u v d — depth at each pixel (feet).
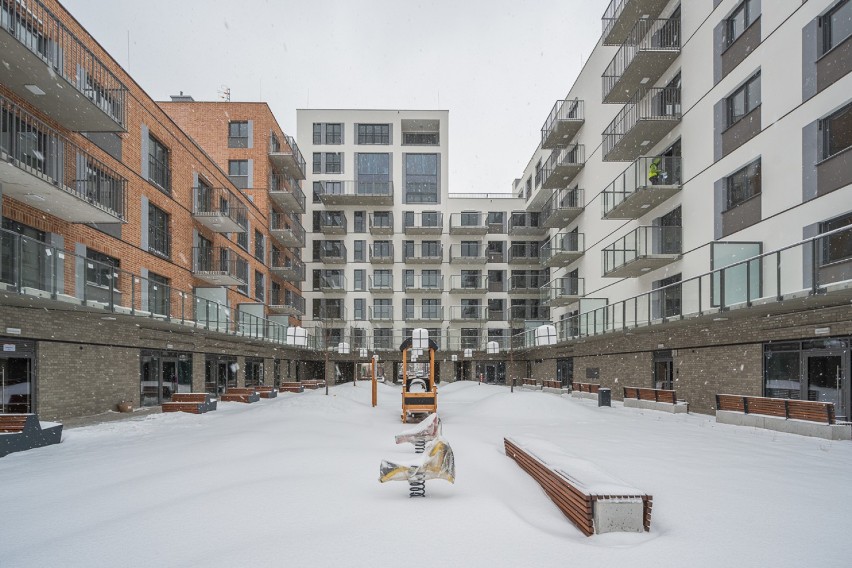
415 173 158.30
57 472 23.59
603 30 90.38
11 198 43.01
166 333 65.36
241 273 98.63
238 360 92.94
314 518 15.51
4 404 40.22
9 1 40.78
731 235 57.26
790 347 44.45
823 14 44.57
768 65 51.29
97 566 12.34
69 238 50.06
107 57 56.49
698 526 15.66
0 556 13.19
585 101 106.73
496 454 26.32
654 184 70.85
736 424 43.21
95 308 44.47
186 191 77.36
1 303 38.99
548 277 153.07
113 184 56.03
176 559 12.57
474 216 156.87
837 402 39.40
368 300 153.89
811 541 14.47
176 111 115.03
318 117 157.99
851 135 41.81
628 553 13.28
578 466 18.79
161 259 68.74
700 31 64.64
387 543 13.44
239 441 29.14
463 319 154.30
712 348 55.42
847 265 34.30
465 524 14.99
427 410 45.93
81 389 48.70
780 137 49.47
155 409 58.85
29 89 42.14
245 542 13.55
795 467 24.52
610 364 83.87
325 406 49.39
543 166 136.46
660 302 62.90
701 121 64.23
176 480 20.63
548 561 12.51
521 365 150.10
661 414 54.29
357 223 156.15
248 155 114.73
